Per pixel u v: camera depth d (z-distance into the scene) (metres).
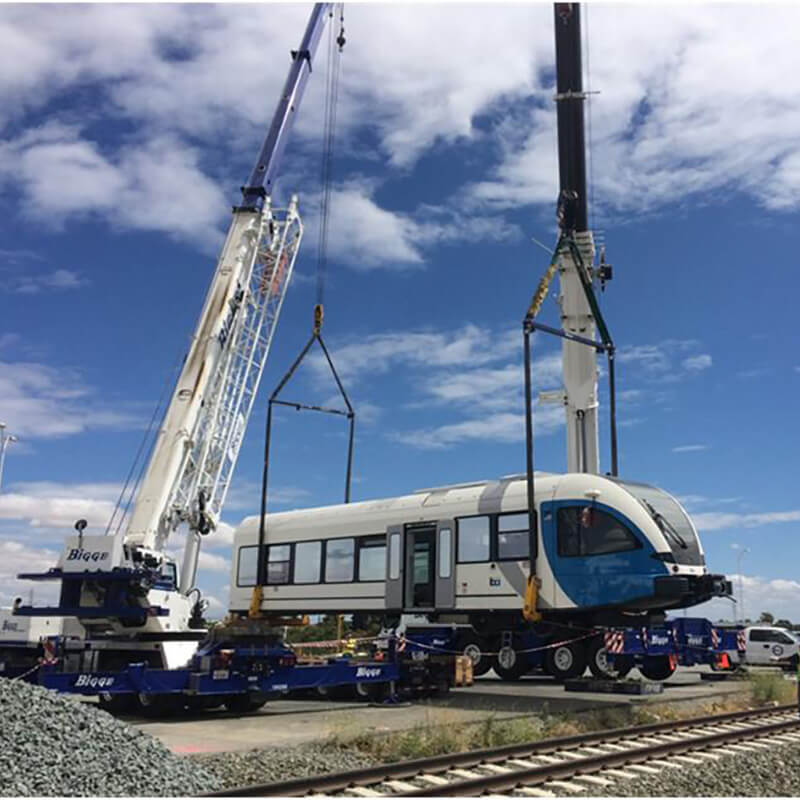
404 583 21.28
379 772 8.73
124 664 15.59
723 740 11.20
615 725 12.81
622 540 17.22
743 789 8.41
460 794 8.10
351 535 22.98
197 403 21.42
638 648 19.86
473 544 19.92
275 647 14.88
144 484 20.53
